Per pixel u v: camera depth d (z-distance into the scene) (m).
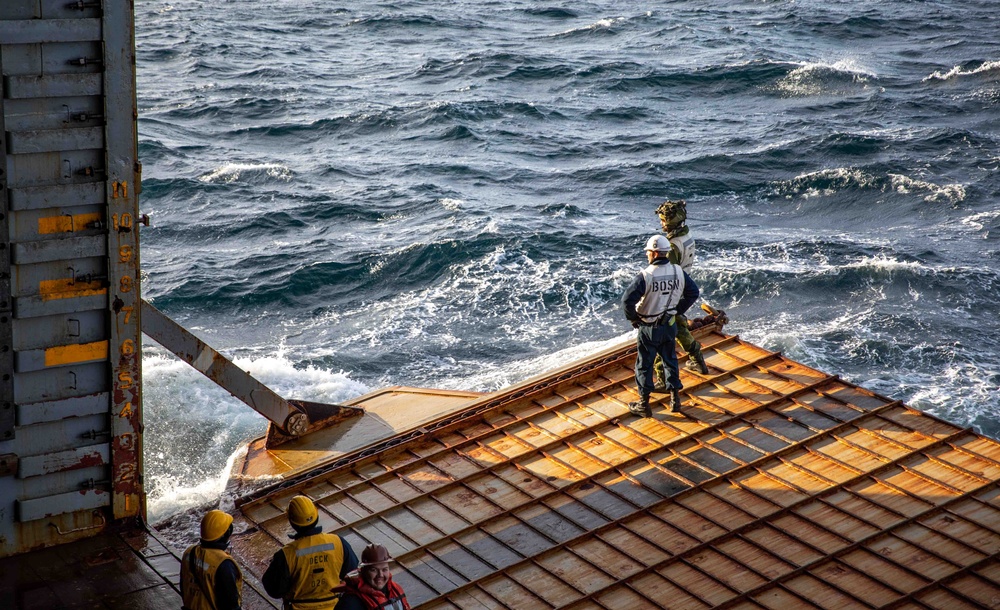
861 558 9.34
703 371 12.76
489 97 48.12
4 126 7.95
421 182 36.19
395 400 14.79
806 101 48.09
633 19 67.50
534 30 65.69
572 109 47.09
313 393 20.75
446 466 11.46
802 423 11.67
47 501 8.91
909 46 60.19
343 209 33.12
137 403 9.14
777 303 25.97
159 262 28.64
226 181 35.91
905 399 20.86
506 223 31.22
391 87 50.69
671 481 10.78
